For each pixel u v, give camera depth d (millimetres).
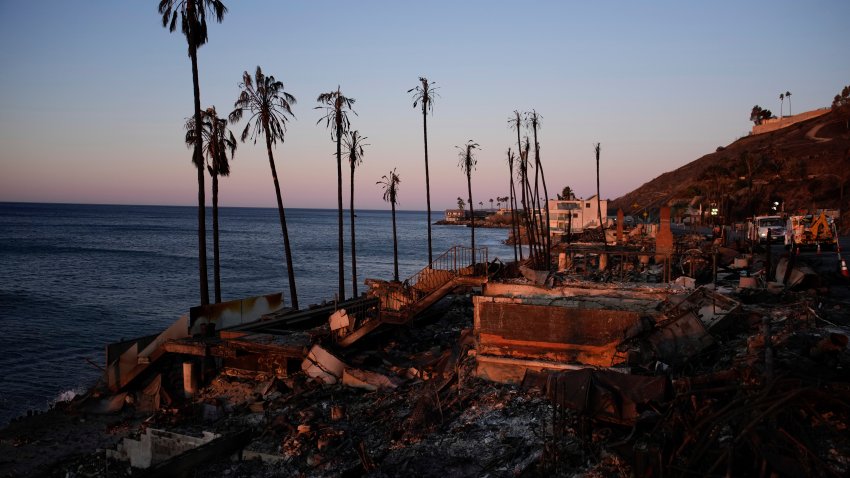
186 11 24453
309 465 11305
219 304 21469
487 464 9484
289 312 24297
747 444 6547
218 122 28703
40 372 25734
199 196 24734
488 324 13781
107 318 38969
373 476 10086
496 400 12141
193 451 11648
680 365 11664
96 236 131875
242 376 18281
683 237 39031
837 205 75750
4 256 80062
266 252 98875
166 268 70562
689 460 6484
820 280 17266
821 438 7000
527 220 45438
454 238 144875
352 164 35188
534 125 47781
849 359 9492
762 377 7383
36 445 15500
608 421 8570
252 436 13188
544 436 9484
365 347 20828
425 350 20469
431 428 11586
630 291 14781
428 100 40000
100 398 18344
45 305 42906
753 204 88812
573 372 9039
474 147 46969
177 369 18984
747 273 21031
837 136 122312
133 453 13922
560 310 13148
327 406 14969
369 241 132750
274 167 29828
